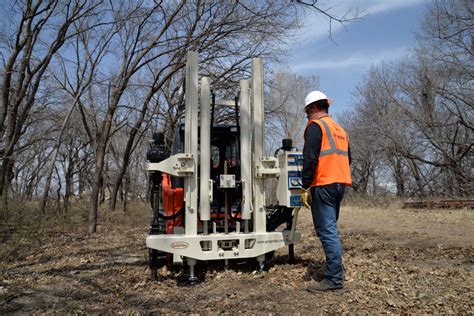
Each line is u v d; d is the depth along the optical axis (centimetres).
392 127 2692
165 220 607
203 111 532
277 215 581
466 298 404
